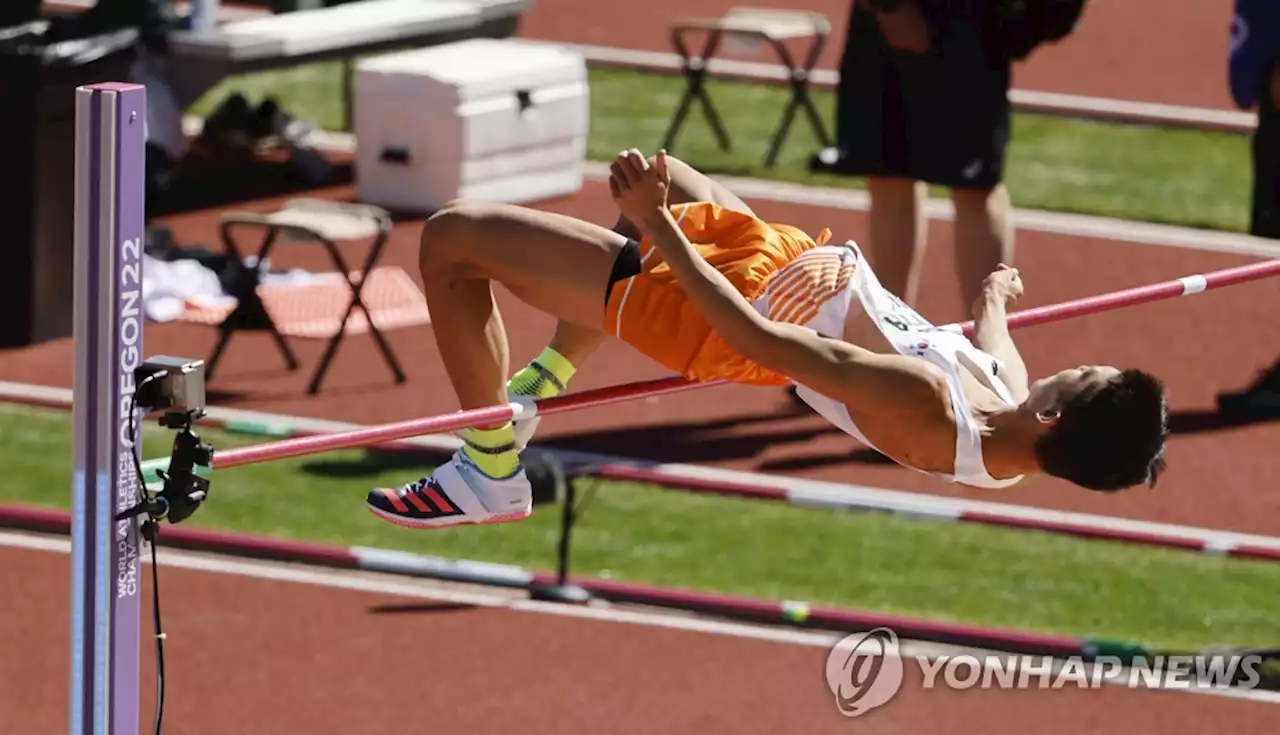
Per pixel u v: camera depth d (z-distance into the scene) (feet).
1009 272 65.26
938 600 87.04
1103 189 156.04
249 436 101.65
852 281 57.72
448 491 61.67
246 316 110.52
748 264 58.59
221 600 84.33
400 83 139.03
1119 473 55.67
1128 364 117.80
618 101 175.94
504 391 60.64
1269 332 124.06
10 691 76.48
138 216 50.06
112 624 51.57
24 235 113.09
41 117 111.75
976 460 55.93
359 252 132.16
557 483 85.46
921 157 102.47
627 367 114.32
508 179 141.79
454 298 59.47
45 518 89.76
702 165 156.66
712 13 210.38
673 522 94.27
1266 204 110.63
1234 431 107.96
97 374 50.21
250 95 174.29
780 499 97.30
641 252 58.80
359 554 86.99
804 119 172.76
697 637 82.84
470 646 81.41
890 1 99.14
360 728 74.74
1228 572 91.76
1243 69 110.01
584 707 76.84
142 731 73.61
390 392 108.78
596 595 85.92
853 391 54.65
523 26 202.39
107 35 116.67
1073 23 100.94
